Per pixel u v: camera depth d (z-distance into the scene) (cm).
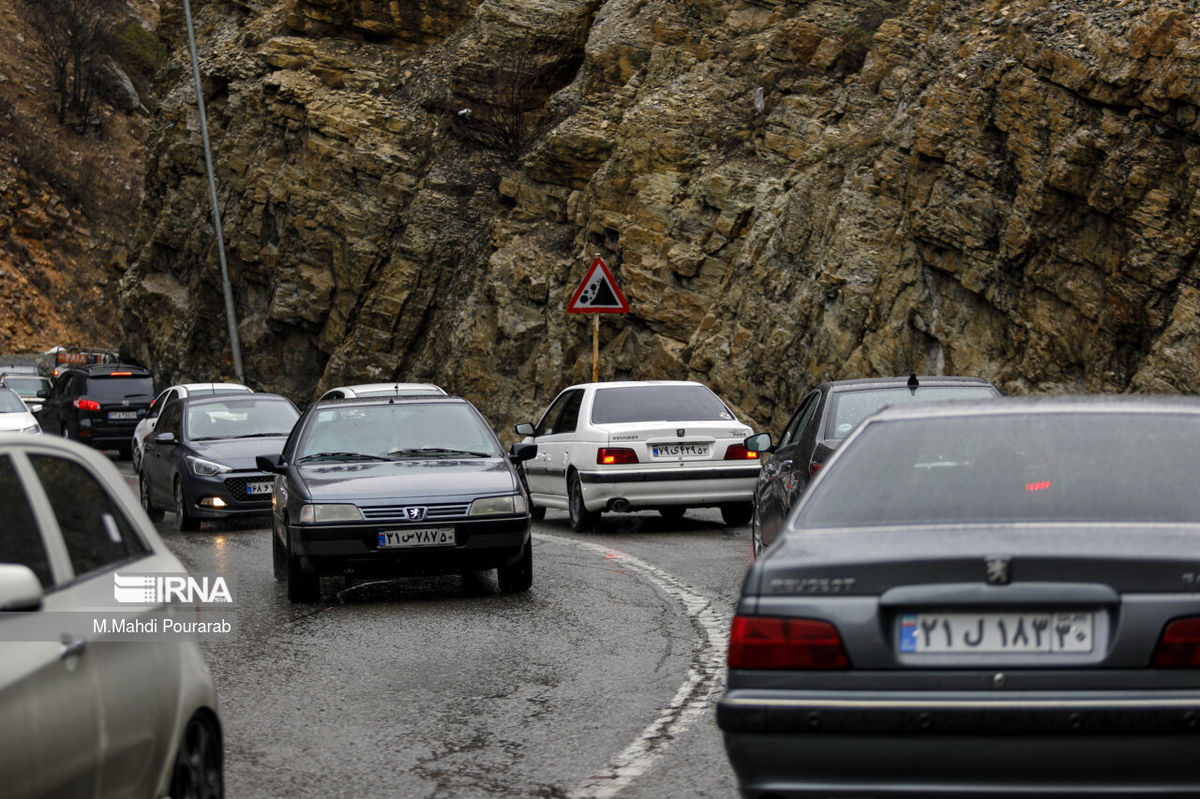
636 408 2948
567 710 1293
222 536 3009
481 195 5753
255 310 6644
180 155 7131
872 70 4175
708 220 4350
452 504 1938
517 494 1984
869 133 3994
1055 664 755
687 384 3028
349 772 1098
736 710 787
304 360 6356
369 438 2173
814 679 781
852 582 786
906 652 774
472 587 2111
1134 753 733
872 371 3616
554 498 3081
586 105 5125
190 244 7069
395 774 1091
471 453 2145
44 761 674
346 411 2225
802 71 4409
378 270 5869
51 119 15112
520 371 4931
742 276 4097
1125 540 784
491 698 1348
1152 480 848
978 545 787
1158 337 3028
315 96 6206
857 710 763
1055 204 3222
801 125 4266
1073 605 759
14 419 4075
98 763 728
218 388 4378
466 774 1088
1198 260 2973
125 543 852
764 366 3900
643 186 4503
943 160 3516
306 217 6119
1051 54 3231
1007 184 3375
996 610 768
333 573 1933
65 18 15750
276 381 6419
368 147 5972
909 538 819
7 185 13950
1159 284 3011
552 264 4922
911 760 758
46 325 13375
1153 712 729
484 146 5862
